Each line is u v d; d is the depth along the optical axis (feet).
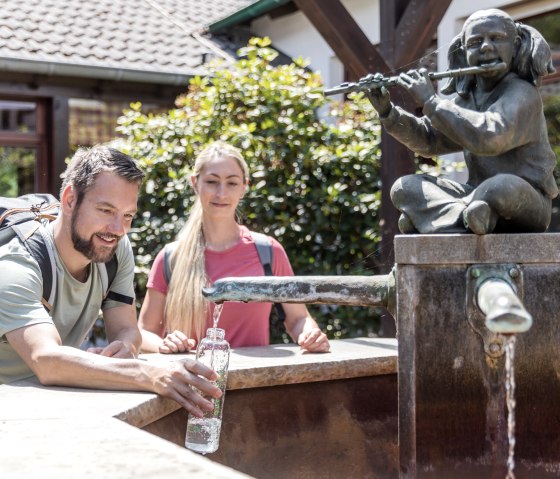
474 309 6.88
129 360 7.20
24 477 4.29
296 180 19.54
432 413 6.91
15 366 7.90
